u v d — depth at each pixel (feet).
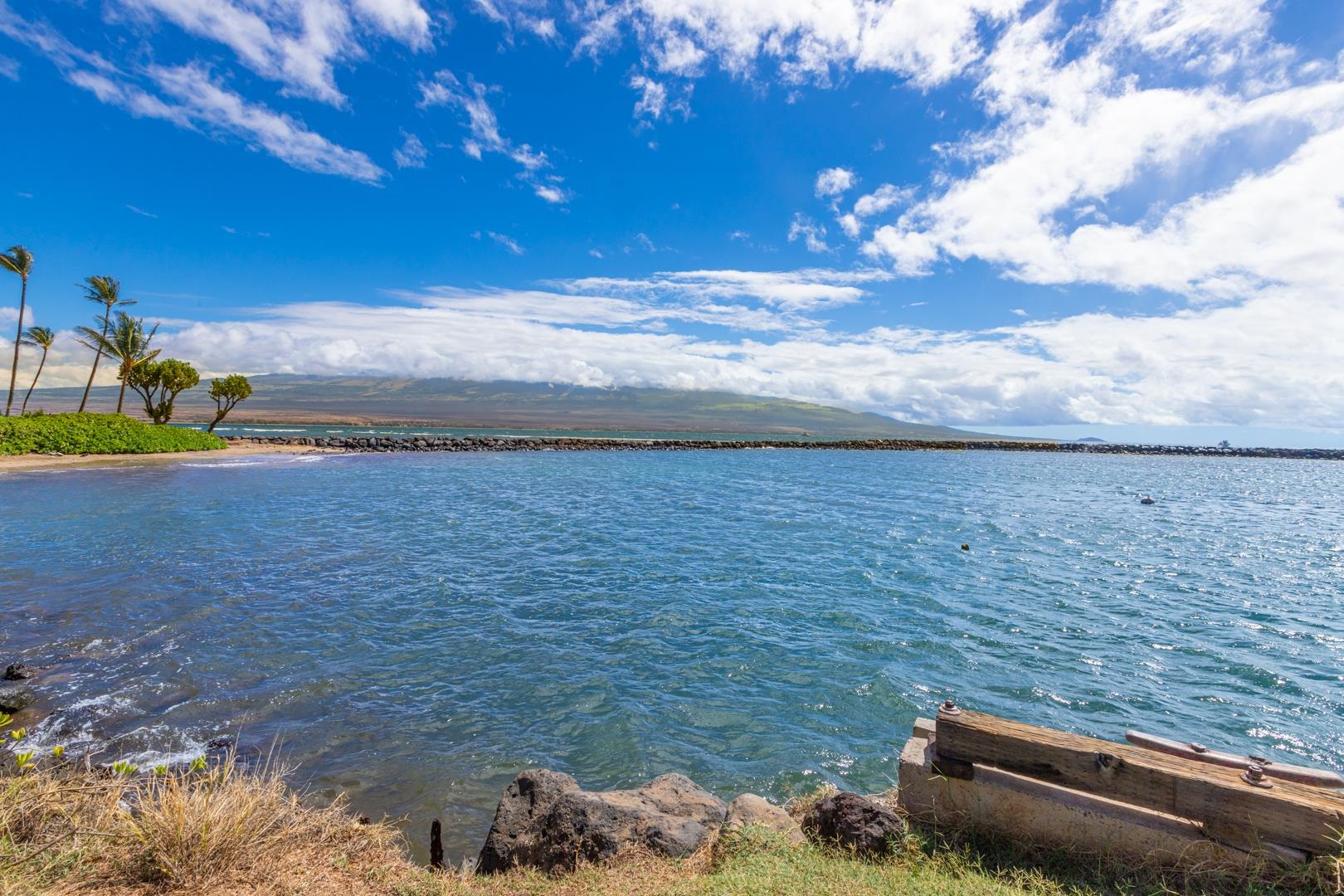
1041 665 42.09
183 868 15.05
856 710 35.04
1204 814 14.49
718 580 63.36
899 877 15.39
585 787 27.02
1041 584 64.34
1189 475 250.78
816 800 21.63
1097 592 61.67
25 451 158.81
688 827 19.53
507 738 31.09
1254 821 13.96
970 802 17.44
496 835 20.07
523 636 45.29
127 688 34.30
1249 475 262.47
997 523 105.09
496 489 137.49
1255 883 13.71
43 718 30.66
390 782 27.04
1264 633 49.29
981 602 57.06
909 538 89.15
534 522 95.25
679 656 42.45
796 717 34.12
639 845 18.47
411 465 193.36
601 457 257.14
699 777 28.09
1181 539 93.35
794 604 55.31
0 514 84.74
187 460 174.09
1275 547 88.58
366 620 47.32
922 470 231.71
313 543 74.28
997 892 14.57
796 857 16.71
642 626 48.49
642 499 128.57
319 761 28.35
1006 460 329.11
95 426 176.86
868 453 355.97
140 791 18.54
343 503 107.86
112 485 117.60
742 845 17.72
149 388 207.31
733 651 43.52
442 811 25.22
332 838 18.20
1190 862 14.55
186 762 27.30
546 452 272.31
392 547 73.61
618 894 15.72
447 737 30.96
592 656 41.98
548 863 18.61
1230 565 75.56
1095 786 15.76
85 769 23.06
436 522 92.07
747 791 26.96
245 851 16.20
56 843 15.43
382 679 37.24
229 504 101.24
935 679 39.47
